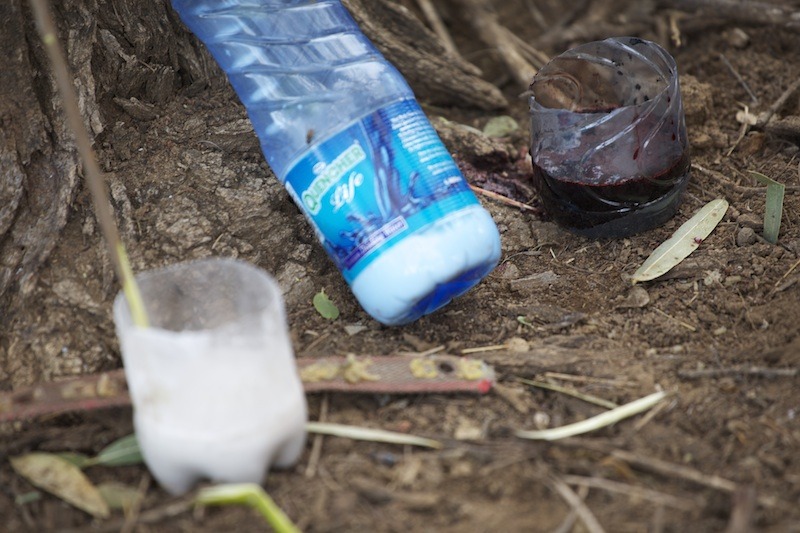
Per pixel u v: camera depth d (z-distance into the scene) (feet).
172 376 7.34
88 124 11.03
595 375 9.53
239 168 11.43
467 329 10.34
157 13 11.67
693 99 12.99
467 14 15.64
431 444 8.55
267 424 7.72
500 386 9.30
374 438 8.61
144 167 11.25
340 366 9.09
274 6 10.63
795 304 10.09
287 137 9.94
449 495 8.05
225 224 10.91
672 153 10.95
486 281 11.09
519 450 8.48
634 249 11.32
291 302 10.67
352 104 9.71
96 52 11.29
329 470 8.32
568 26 16.17
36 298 10.03
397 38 13.38
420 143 9.64
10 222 10.32
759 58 14.39
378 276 9.42
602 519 7.80
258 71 10.40
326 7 10.72
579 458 8.46
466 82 13.84
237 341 7.32
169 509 7.77
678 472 8.14
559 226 11.76
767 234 11.09
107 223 7.77
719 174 12.32
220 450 7.63
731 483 8.06
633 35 15.51
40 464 8.36
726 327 10.12
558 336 10.16
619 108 10.55
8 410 8.37
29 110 10.62
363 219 9.45
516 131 13.73
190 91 12.06
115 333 9.86
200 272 8.40
